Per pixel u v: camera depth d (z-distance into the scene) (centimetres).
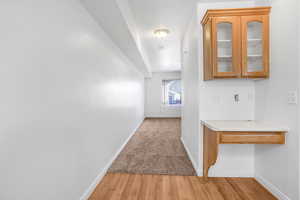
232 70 179
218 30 188
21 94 91
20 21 90
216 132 162
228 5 206
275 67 166
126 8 203
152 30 305
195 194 172
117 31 226
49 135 114
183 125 357
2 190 82
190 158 263
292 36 143
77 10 153
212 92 208
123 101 340
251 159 205
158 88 795
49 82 114
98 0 153
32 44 99
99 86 207
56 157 122
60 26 126
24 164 93
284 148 154
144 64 467
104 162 222
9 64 84
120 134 312
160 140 384
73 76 146
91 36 183
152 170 225
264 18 175
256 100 200
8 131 84
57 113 123
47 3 112
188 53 284
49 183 114
